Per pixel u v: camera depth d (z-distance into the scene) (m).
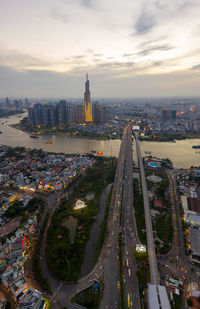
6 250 185.25
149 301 135.00
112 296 146.38
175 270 169.00
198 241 194.12
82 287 153.38
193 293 145.88
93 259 180.00
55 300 143.12
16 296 143.62
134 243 196.62
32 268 171.25
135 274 163.12
